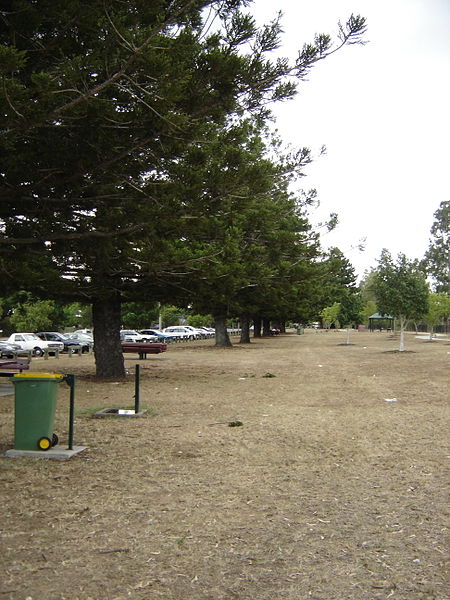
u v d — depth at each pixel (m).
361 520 4.99
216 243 13.55
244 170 8.00
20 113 6.27
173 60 7.27
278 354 32.75
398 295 32.31
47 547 4.36
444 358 27.47
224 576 3.88
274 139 22.36
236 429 9.39
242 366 24.00
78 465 6.89
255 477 6.41
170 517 5.06
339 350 36.59
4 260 9.90
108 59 6.51
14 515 5.09
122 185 8.58
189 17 8.13
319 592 3.66
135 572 3.94
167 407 12.12
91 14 7.01
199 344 47.50
